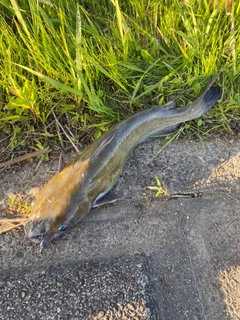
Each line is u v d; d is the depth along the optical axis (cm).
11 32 66
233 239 60
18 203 62
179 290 57
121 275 56
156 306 55
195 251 59
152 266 58
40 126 67
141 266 57
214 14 66
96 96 65
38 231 54
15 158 65
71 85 67
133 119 61
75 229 60
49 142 66
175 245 60
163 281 57
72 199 55
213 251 59
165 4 71
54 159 65
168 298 56
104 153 58
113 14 73
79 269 57
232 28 67
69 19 68
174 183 63
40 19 61
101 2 73
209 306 56
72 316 54
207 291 57
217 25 68
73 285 56
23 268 58
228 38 68
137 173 64
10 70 63
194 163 65
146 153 65
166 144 65
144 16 70
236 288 57
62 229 55
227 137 67
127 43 66
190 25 67
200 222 61
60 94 67
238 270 58
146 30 70
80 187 56
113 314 54
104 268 57
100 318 54
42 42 65
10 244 60
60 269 58
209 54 67
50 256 59
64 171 57
